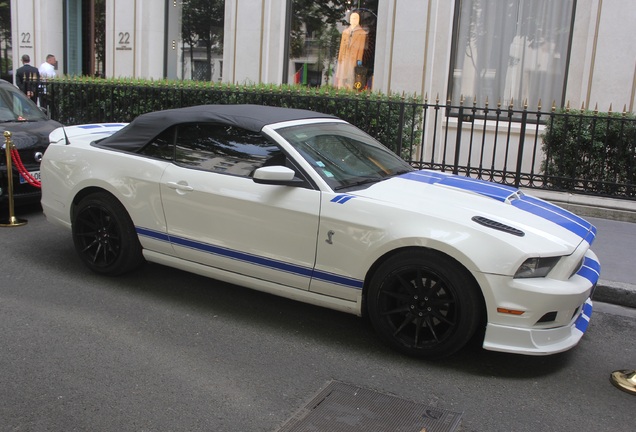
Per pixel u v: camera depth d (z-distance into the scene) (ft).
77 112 38.88
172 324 15.20
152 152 17.19
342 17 39.34
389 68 36.65
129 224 17.35
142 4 45.11
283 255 14.82
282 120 16.26
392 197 14.20
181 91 34.50
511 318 12.69
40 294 16.78
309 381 12.64
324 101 31.12
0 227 23.25
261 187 15.05
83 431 10.56
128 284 17.79
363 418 11.29
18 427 10.61
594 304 18.19
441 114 36.06
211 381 12.45
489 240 12.78
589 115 27.07
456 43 36.27
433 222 13.25
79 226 18.26
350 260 13.97
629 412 12.02
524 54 35.04
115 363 13.03
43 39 52.95
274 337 14.69
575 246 13.32
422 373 13.17
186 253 16.38
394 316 13.91
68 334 14.35
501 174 28.37
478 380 12.98
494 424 11.35
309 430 10.82
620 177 27.12
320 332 15.05
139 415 11.10
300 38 40.65
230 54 42.22
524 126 27.25
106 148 17.99
